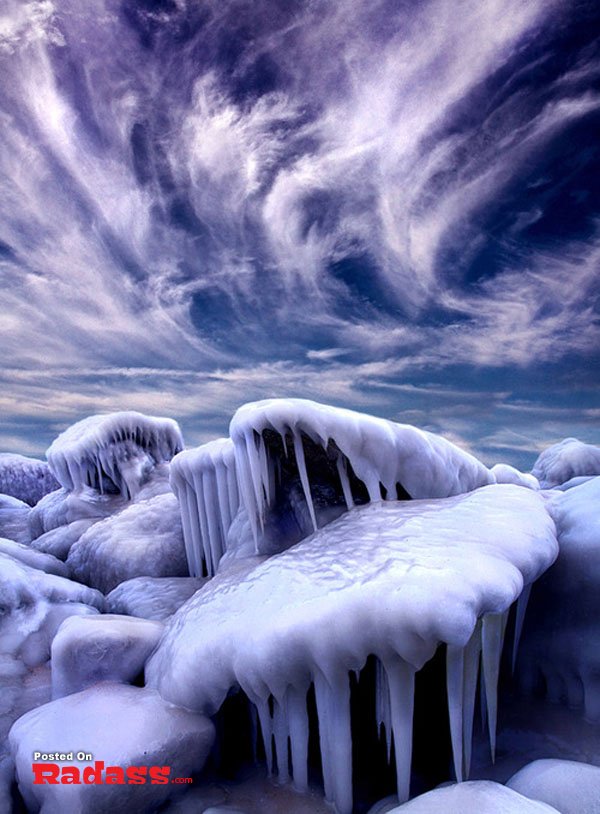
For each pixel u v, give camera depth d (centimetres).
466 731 163
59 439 536
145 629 221
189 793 166
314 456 252
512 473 430
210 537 330
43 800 154
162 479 507
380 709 171
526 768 144
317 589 163
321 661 150
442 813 118
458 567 152
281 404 221
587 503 217
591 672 183
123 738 160
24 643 258
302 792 165
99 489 520
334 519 243
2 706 211
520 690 201
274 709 172
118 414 513
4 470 793
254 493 248
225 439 337
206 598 209
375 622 144
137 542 381
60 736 164
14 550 397
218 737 183
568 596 194
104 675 206
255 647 158
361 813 158
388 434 231
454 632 136
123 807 152
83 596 304
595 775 133
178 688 177
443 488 246
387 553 170
